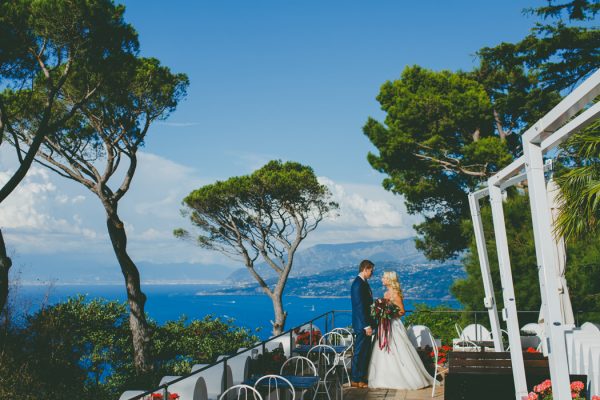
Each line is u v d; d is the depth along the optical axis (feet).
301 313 619.26
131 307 52.47
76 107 41.81
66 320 46.70
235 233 76.13
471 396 18.70
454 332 47.98
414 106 57.36
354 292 26.37
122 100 49.93
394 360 25.85
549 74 50.55
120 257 53.01
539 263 12.94
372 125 61.98
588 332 20.29
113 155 52.06
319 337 34.37
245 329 63.52
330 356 30.30
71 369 39.65
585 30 48.73
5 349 35.58
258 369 25.44
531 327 31.73
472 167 58.85
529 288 42.93
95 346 50.39
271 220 76.38
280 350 28.96
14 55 37.22
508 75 63.36
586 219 19.95
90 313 53.67
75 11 37.81
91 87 46.75
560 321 12.65
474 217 24.80
